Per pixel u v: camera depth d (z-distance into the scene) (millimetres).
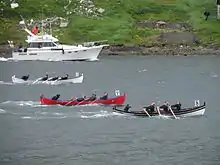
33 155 86312
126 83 169625
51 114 115875
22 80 168750
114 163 82500
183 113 112812
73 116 113500
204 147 90812
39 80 168875
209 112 118625
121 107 124938
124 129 102500
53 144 92625
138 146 91438
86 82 171250
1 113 116875
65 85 163875
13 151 88500
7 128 103562
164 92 150000
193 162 83000
